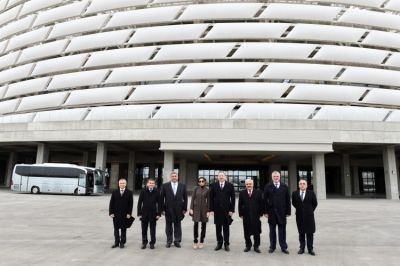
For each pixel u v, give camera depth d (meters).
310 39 31.45
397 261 7.56
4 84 40.66
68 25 36.97
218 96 30.02
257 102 30.48
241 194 8.66
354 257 7.92
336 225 13.37
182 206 9.07
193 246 8.95
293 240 10.23
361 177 46.34
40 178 30.39
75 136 31.08
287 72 30.38
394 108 31.98
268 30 31.31
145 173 45.38
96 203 21.61
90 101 32.81
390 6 34.66
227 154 32.53
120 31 34.22
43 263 7.11
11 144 36.41
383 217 16.11
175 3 33.97
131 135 29.59
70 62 35.28
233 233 11.57
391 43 33.12
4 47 42.47
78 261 7.29
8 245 8.95
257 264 7.17
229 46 31.16
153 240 8.73
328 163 41.31
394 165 30.72
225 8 32.22
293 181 38.22
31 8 41.38
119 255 7.90
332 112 29.58
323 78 30.61
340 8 32.66
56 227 12.04
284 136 28.19
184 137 28.64
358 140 28.64
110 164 46.81
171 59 31.56
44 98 35.19
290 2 33.06
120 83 33.09
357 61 31.67
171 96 30.75
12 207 18.58
